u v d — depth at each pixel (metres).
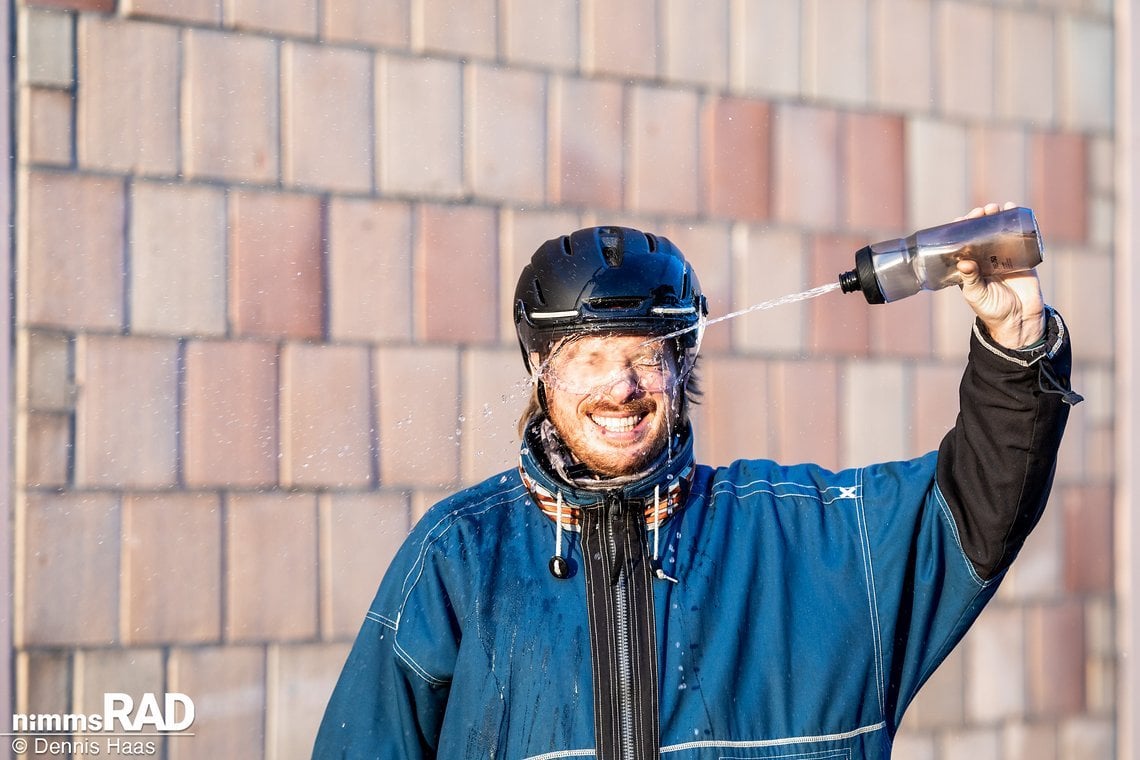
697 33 6.60
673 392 3.36
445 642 3.30
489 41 6.20
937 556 3.24
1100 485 7.36
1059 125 7.42
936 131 7.13
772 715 3.11
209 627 5.69
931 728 6.95
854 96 6.94
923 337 7.00
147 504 5.61
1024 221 3.03
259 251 5.80
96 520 5.54
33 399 5.46
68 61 5.54
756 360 6.62
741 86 6.70
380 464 5.95
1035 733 7.13
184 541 5.65
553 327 3.39
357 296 5.95
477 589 3.30
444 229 6.10
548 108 6.30
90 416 5.54
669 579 3.23
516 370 6.21
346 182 5.95
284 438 5.82
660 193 6.49
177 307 5.68
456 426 6.08
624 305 3.34
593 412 3.31
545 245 3.64
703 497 3.43
